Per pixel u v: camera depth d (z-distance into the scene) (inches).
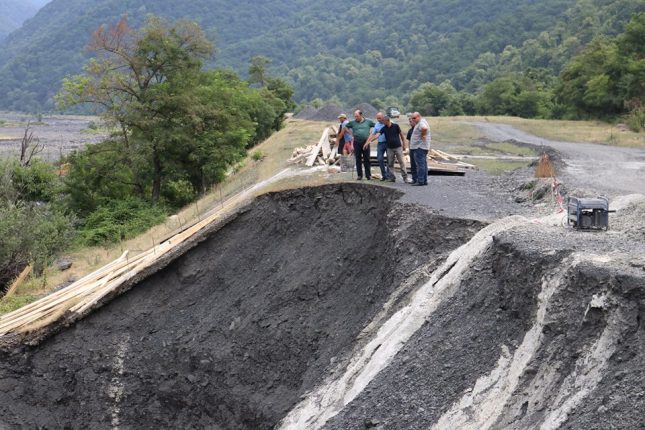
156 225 1122.0
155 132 1266.0
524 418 329.7
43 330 652.7
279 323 594.2
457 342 398.6
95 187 1306.6
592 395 307.1
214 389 603.2
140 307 668.1
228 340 617.9
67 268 947.3
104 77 1278.3
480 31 5442.9
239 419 577.0
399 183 671.1
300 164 981.2
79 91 1279.5
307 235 643.5
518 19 5290.4
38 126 5364.2
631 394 293.3
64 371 645.9
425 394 385.7
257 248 665.6
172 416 618.5
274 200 676.7
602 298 325.4
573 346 331.3
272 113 2108.8
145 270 670.5
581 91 2155.5
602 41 2343.8
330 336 554.3
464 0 6884.8
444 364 392.5
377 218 601.9
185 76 1341.0
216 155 1296.8
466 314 410.0
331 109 2495.1
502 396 350.3
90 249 1055.0
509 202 585.3
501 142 1323.8
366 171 694.5
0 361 645.3
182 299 665.6
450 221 516.1
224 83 1628.9
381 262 562.6
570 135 1455.5
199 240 675.4
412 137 653.9
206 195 1259.8
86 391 637.9
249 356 597.3
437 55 5433.1
